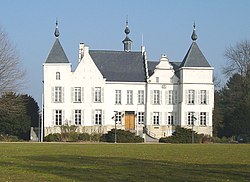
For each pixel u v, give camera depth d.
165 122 83.62
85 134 76.44
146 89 83.69
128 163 25.30
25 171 20.53
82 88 81.94
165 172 20.34
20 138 82.12
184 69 82.75
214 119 84.81
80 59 85.94
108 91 82.69
